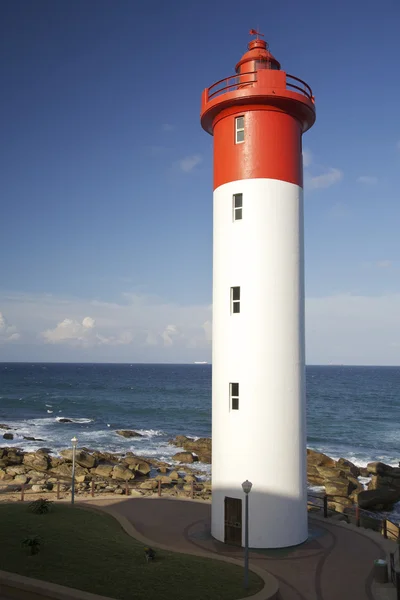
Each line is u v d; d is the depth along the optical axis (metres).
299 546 19.00
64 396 118.62
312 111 20.25
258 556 17.95
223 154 20.22
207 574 15.52
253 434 18.95
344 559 17.83
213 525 19.75
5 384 155.62
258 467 18.86
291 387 19.36
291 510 19.00
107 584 14.26
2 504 23.44
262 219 19.41
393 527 20.70
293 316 19.61
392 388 157.75
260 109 19.66
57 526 19.31
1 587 14.23
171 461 48.78
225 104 19.77
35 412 89.81
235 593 14.37
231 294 19.75
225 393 19.59
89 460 43.00
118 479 39.31
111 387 148.88
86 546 17.19
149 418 83.56
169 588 14.34
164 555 17.00
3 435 62.53
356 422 80.12
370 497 32.28
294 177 19.98
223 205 20.08
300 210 20.25
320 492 36.59
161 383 172.75
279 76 19.38
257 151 19.59
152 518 22.20
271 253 19.36
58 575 14.61
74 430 69.19
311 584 15.90
